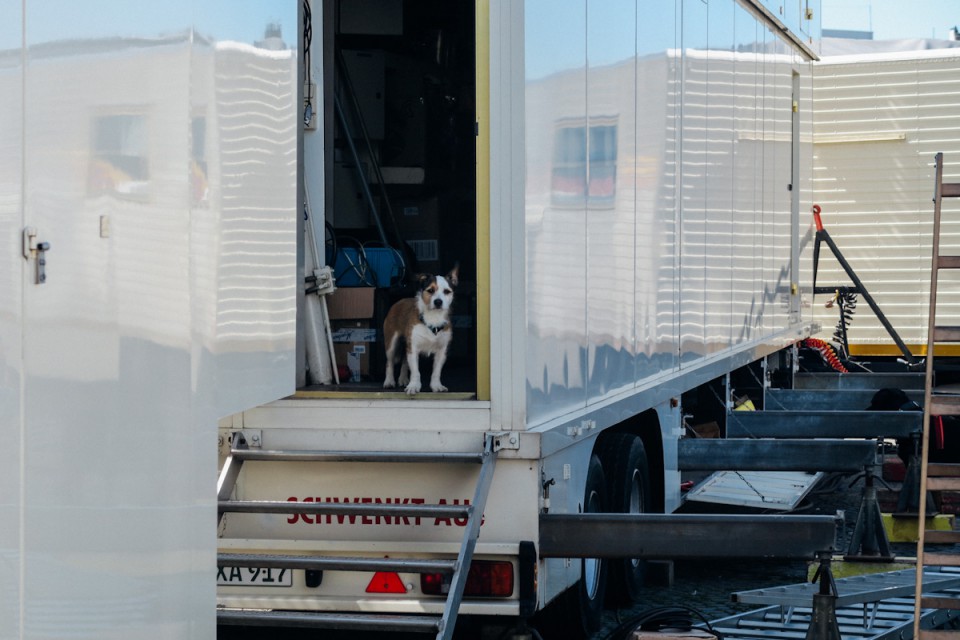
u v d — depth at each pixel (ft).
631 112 24.26
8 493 10.34
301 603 18.90
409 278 27.20
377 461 18.71
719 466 28.58
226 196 14.82
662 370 26.71
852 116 60.08
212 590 14.19
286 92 16.99
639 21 24.80
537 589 18.58
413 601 18.58
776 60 41.04
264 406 19.45
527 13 18.71
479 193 18.80
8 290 10.41
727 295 33.53
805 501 36.60
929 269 59.21
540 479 18.76
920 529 18.21
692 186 29.32
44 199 10.96
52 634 10.94
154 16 13.01
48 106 11.05
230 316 14.87
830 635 18.98
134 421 12.36
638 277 24.73
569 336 20.65
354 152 28.53
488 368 18.85
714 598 27.45
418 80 30.53
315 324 22.35
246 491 19.47
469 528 17.33
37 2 10.93
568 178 20.66
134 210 12.48
